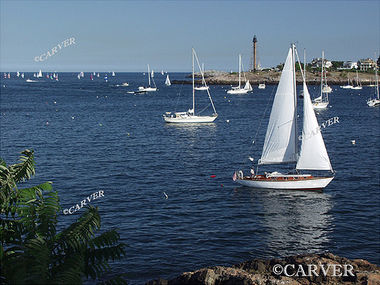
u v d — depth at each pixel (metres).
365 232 29.50
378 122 94.75
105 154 57.38
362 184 42.34
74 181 42.59
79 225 13.92
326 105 127.94
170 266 23.91
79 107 130.75
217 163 52.69
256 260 19.53
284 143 41.59
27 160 15.71
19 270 11.34
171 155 57.34
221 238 28.16
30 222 14.47
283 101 40.94
